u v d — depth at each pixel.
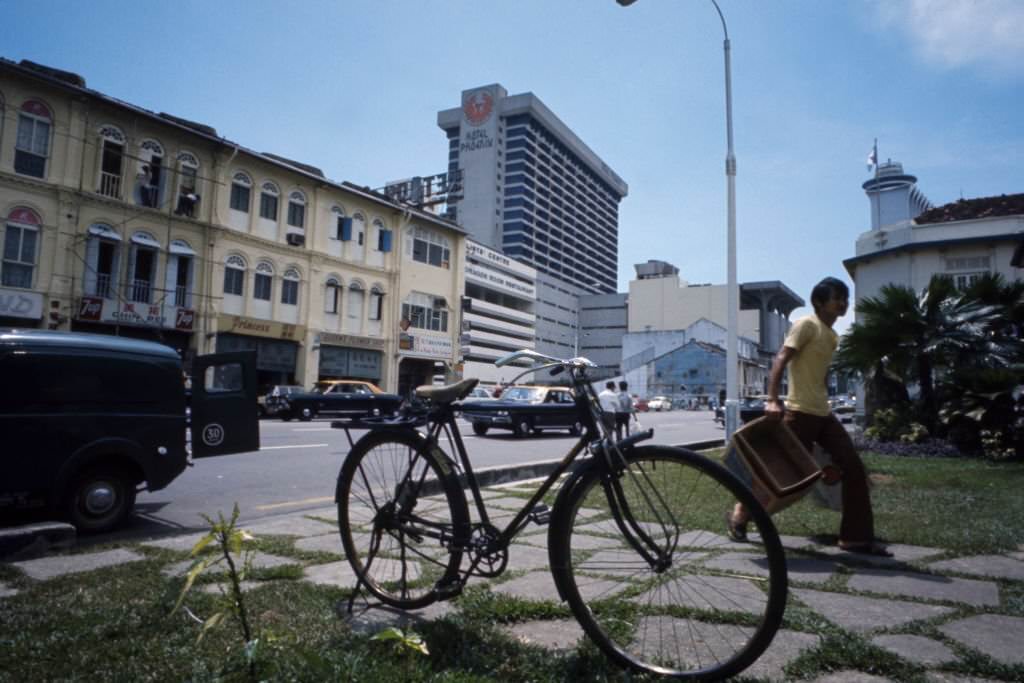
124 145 24.72
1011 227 20.55
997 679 2.20
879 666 2.26
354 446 3.24
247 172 29.06
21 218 21.94
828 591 3.22
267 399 25.03
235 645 2.39
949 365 11.45
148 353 5.64
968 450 10.79
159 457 5.57
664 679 2.18
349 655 2.21
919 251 21.92
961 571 3.61
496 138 124.44
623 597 2.69
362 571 3.09
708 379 72.12
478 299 71.88
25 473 4.88
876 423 12.31
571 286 118.88
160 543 4.43
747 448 3.28
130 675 2.15
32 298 21.95
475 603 2.98
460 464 3.03
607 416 2.58
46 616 2.75
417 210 39.88
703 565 2.53
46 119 22.61
